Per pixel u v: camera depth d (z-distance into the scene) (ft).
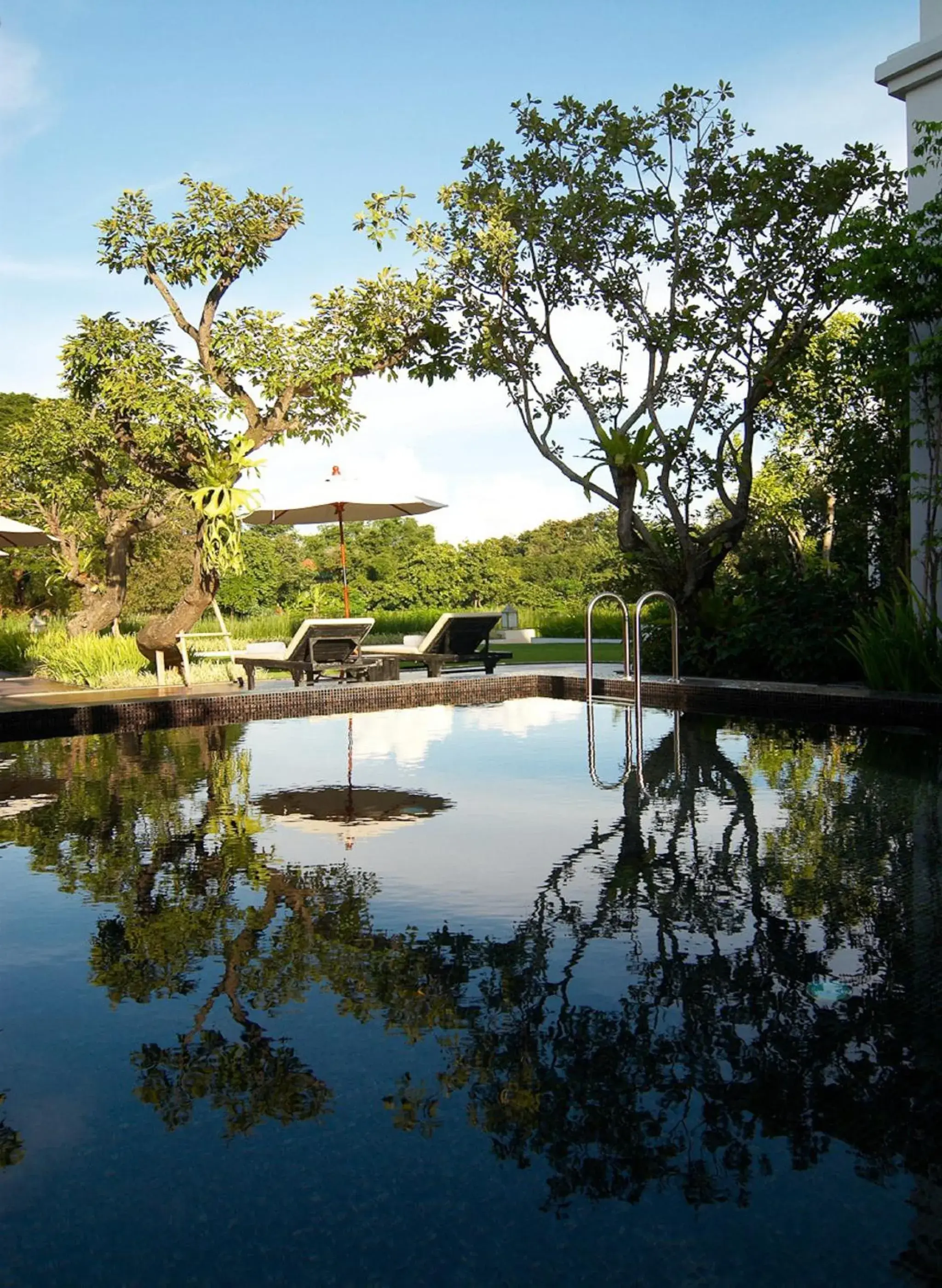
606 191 33.96
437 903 10.61
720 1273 4.77
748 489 34.71
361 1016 7.72
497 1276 4.78
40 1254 5.01
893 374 28.55
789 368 34.30
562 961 8.81
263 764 20.45
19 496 55.83
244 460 34.06
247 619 70.38
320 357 34.71
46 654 44.39
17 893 11.23
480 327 36.63
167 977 8.63
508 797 16.48
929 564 28.35
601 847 12.98
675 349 34.63
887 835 13.32
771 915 10.02
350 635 33.37
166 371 33.94
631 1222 5.15
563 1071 6.77
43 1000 8.16
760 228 32.89
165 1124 6.23
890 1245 4.95
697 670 33.88
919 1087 6.48
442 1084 6.63
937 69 28.55
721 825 14.08
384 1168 5.69
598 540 167.02
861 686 27.50
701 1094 6.43
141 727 26.43
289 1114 6.30
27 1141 6.06
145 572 84.28
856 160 32.09
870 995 7.97
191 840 13.79
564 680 33.22
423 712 29.60
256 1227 5.20
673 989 8.14
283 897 10.95
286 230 34.45
